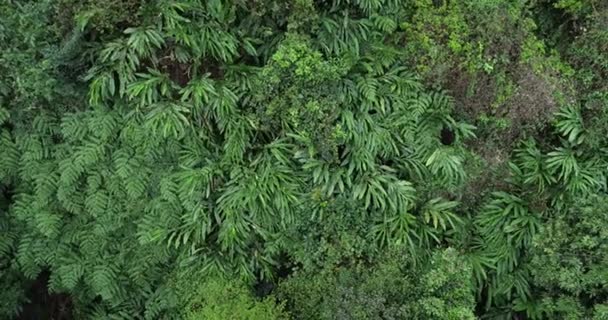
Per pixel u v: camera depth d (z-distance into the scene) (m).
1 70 5.25
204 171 5.35
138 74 5.11
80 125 5.39
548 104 5.57
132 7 4.89
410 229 5.52
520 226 5.58
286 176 5.41
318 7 5.40
